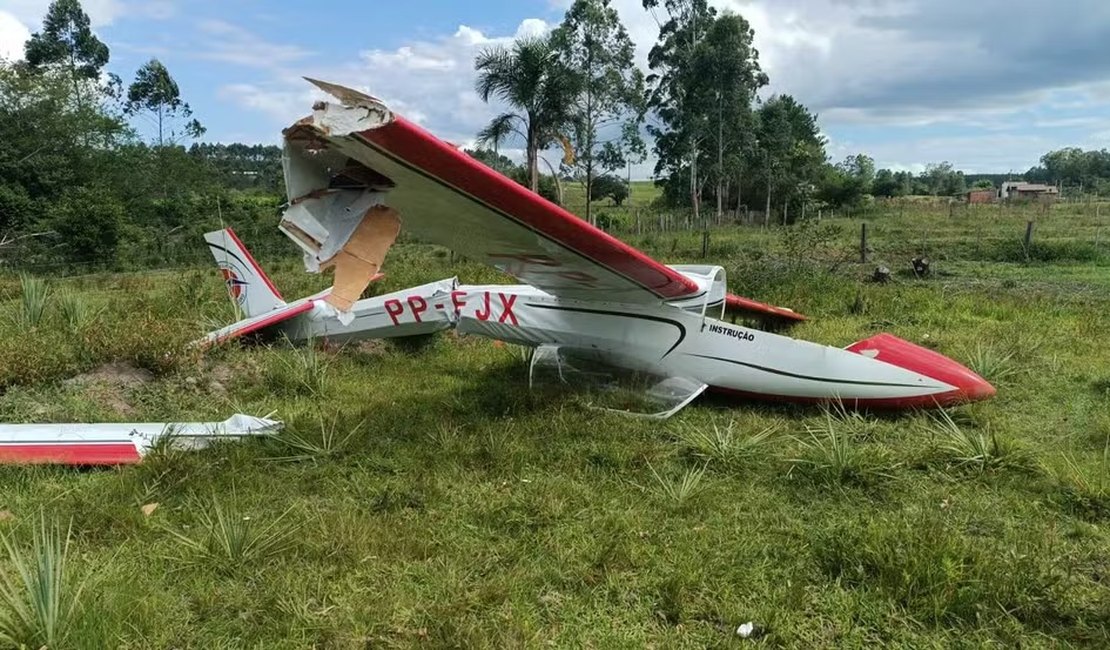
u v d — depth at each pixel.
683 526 3.73
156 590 3.04
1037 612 2.94
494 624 2.82
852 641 2.79
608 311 6.29
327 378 6.57
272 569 3.21
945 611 2.90
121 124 32.53
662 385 6.12
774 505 4.00
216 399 6.02
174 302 9.40
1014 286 13.14
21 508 3.85
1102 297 11.51
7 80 27.11
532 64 19.69
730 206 47.91
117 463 4.50
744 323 8.88
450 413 5.63
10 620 2.57
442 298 6.97
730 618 2.92
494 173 3.73
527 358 7.29
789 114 52.41
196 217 28.12
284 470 4.48
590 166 29.88
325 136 3.28
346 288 3.95
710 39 38.38
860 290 10.95
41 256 21.11
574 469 4.52
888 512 3.89
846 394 5.64
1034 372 6.56
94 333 6.23
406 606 2.96
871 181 65.31
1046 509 3.92
